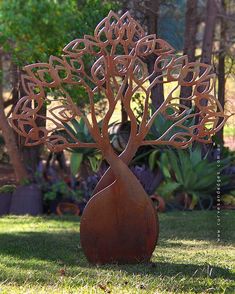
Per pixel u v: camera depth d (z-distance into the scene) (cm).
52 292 750
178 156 1833
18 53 1083
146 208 958
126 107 955
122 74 958
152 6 1978
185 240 1336
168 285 801
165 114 977
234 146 2511
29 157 1948
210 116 977
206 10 1950
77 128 1839
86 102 1792
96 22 1500
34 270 933
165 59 1011
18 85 1806
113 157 954
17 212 1797
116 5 1675
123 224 956
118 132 1852
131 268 925
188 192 1820
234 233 1423
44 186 1820
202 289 788
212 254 1139
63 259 1049
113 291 751
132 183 956
